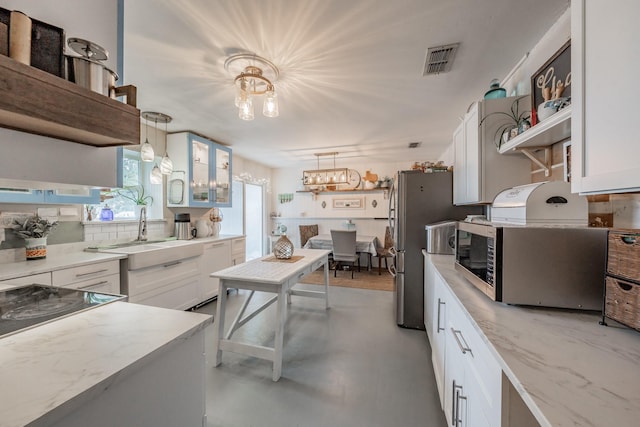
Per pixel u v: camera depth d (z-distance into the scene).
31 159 0.77
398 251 2.78
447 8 1.36
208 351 2.27
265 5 1.33
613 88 0.69
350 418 1.53
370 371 1.98
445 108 2.64
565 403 0.52
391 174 5.61
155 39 1.58
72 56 0.74
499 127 1.76
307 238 5.77
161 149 3.37
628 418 0.48
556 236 0.98
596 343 0.76
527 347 0.74
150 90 2.24
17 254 2.01
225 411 1.58
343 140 3.86
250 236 5.72
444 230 2.37
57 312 0.96
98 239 2.65
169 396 0.82
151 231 3.24
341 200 5.93
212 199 3.73
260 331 2.63
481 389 0.87
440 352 1.66
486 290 1.13
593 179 0.76
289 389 1.78
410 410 1.59
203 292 3.26
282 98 2.40
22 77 0.60
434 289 1.96
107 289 2.13
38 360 0.66
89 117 0.74
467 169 2.08
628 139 0.64
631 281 0.77
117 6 1.05
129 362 0.67
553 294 0.99
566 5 1.35
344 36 1.57
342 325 2.78
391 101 2.48
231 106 2.58
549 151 1.54
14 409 0.50
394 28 1.50
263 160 5.43
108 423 0.64
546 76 1.36
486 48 1.70
